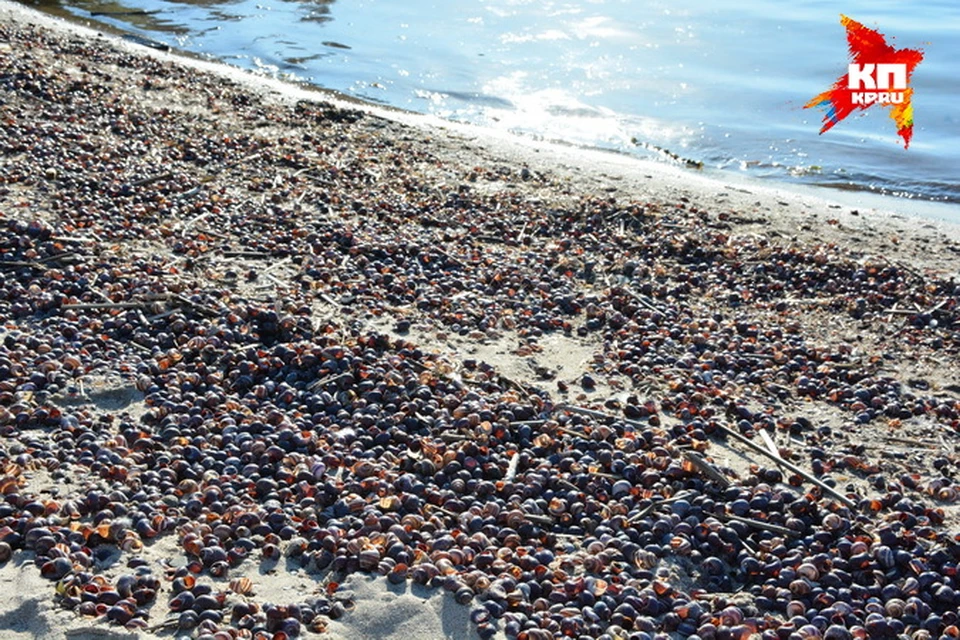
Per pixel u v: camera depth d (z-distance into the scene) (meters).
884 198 14.59
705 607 5.41
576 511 6.10
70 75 16.25
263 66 20.09
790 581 5.63
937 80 20.16
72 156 12.22
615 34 23.81
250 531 5.68
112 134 13.52
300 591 5.25
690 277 10.48
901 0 27.81
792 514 6.21
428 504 6.04
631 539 5.90
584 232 11.71
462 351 8.35
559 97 19.12
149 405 7.02
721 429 7.24
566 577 5.45
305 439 6.56
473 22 24.73
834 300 10.09
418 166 13.95
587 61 21.58
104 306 8.34
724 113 18.48
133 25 22.56
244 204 11.45
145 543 5.54
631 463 6.58
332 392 7.36
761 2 27.77
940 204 14.41
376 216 11.63
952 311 9.83
